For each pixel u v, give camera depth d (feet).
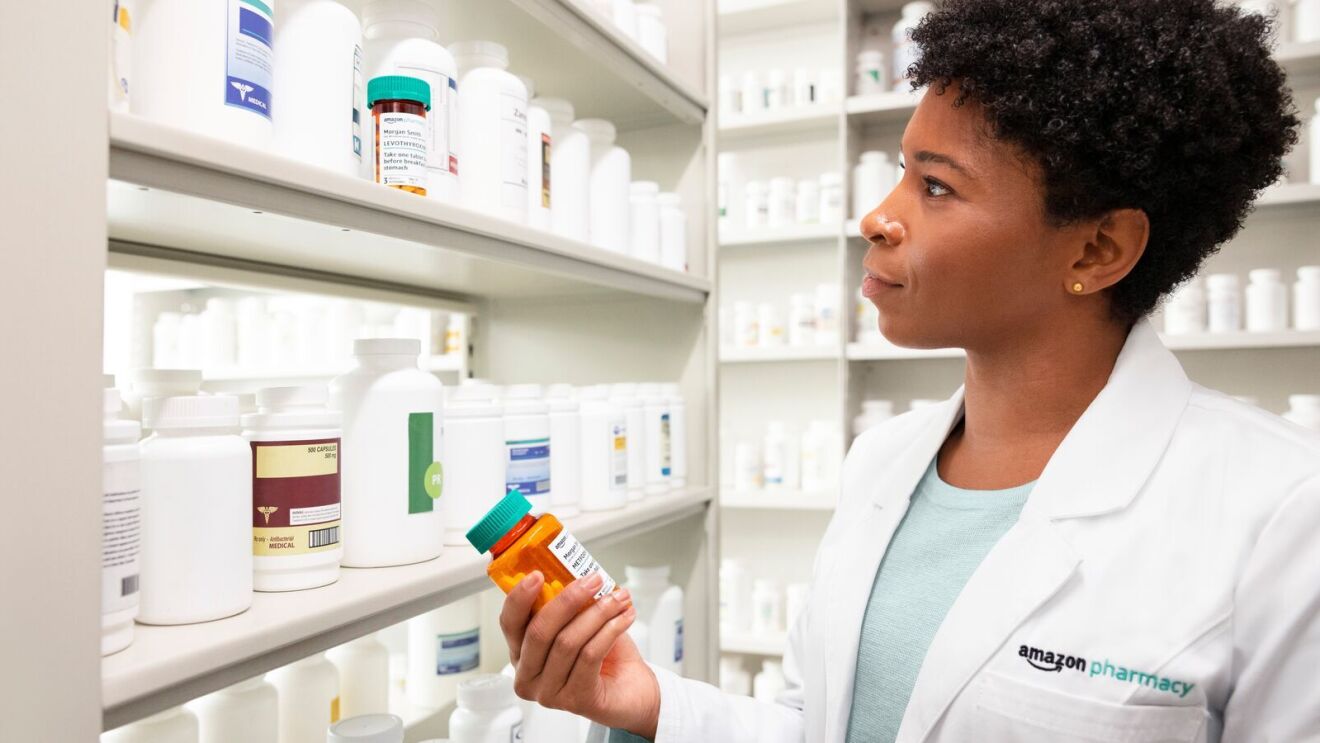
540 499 4.00
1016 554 2.46
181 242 3.30
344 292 4.54
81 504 1.85
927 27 2.61
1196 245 2.50
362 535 3.07
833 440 8.64
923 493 2.93
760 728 2.98
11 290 1.75
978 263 2.43
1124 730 2.19
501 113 3.53
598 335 5.72
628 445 4.81
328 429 2.80
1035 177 2.35
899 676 2.64
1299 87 7.55
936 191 2.51
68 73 1.82
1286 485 2.19
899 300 2.60
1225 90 2.24
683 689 2.90
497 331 5.95
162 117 2.33
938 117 2.49
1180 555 2.27
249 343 6.23
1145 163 2.23
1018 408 2.66
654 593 5.11
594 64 4.63
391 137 2.97
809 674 2.98
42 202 1.79
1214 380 7.95
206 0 2.35
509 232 3.34
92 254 1.86
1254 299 7.20
